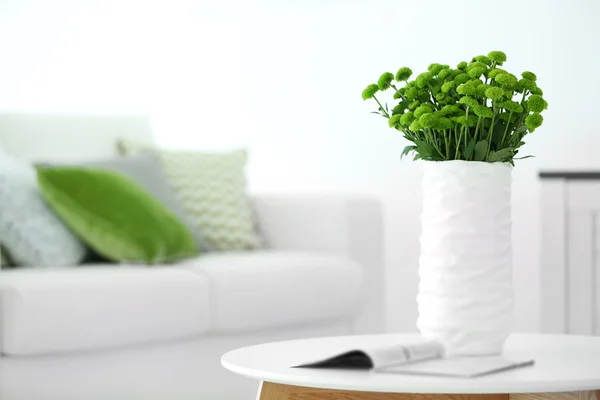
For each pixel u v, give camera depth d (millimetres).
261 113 4887
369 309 3531
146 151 3498
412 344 1611
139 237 2932
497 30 4355
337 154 4762
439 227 1708
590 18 4133
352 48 4727
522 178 4277
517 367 1574
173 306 2773
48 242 2871
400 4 4613
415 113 1717
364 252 3525
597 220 3258
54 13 4383
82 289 2553
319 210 3537
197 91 4793
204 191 3521
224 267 2996
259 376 1514
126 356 2715
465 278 1681
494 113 1688
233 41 4863
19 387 2475
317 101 4809
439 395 1560
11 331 2436
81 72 4457
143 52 4648
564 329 3303
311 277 3227
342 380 1437
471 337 1677
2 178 2875
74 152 3439
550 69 4223
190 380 2889
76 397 2592
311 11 4820
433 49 4523
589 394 1630
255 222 3678
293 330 3232
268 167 4871
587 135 4133
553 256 3309
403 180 4590
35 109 4324
